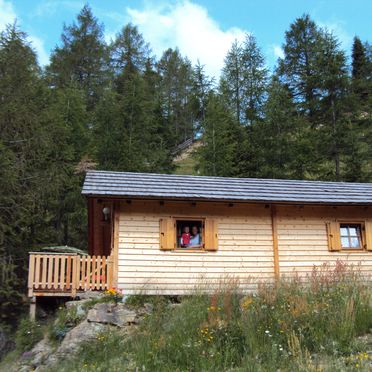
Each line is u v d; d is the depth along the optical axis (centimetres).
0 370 1207
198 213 1552
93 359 1066
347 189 1786
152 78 5047
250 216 1590
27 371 1138
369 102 3444
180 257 1497
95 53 4572
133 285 1437
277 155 3111
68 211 2570
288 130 3250
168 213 1528
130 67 4897
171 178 1695
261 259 1555
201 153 3111
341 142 3034
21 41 2097
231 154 3123
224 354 954
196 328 1073
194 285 1461
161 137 3419
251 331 1004
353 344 945
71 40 4622
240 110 3775
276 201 1551
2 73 2027
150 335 1097
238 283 1430
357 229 1698
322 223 1641
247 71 3781
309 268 1577
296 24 4738
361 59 5647
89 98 4197
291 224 1614
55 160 2227
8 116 1959
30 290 1366
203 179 1736
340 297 1154
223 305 1168
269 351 927
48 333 1288
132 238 1477
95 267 1430
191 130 5675
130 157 2848
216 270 1511
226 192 1580
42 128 2080
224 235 1552
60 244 2495
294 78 4484
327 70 3356
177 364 945
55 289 1392
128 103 3072
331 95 3338
